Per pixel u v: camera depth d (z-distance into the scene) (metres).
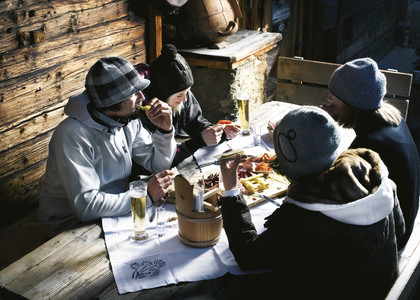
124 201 2.19
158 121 2.50
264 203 2.23
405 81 3.40
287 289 1.76
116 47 3.70
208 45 4.25
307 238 1.62
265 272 1.86
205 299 1.73
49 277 1.81
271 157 2.57
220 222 1.95
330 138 1.58
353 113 2.31
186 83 2.86
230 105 4.24
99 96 2.16
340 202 1.59
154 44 4.01
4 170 3.05
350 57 8.27
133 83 2.21
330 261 1.65
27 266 1.87
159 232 2.04
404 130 2.31
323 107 2.48
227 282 1.81
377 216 1.60
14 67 2.95
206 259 1.91
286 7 6.09
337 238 1.60
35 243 2.78
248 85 4.44
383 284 1.75
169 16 4.23
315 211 1.62
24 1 2.91
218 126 2.79
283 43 6.25
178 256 1.93
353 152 1.80
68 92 3.37
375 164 1.71
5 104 2.96
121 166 2.43
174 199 2.26
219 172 2.44
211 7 4.07
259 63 4.57
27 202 3.26
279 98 3.93
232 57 3.98
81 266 1.87
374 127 2.27
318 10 6.74
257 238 1.75
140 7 3.85
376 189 1.61
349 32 7.87
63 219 2.44
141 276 1.82
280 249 1.68
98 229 2.10
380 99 2.27
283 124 1.63
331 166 1.67
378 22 9.34
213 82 4.22
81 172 2.19
